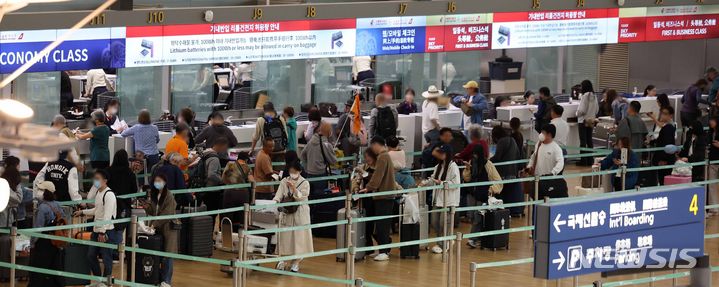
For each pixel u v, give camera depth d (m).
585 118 25.89
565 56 28.52
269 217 18.08
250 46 21.00
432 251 19.09
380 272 17.78
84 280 16.22
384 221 18.39
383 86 25.25
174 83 23.20
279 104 24.50
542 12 24.08
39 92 21.62
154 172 18.08
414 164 24.50
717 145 21.78
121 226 16.19
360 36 22.14
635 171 20.50
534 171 20.00
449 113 25.27
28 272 16.77
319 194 19.62
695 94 26.95
